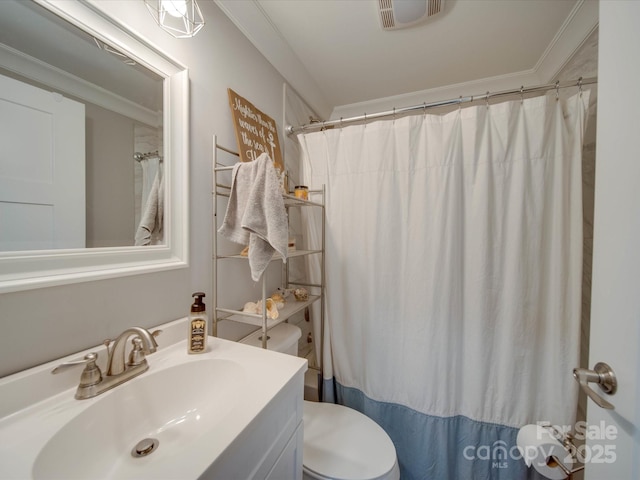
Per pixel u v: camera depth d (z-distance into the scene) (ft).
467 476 3.83
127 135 2.46
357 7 3.84
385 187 4.22
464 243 3.88
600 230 1.76
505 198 3.70
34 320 1.83
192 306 2.60
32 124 1.89
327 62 5.16
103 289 2.23
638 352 1.46
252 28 3.98
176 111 2.85
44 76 1.94
